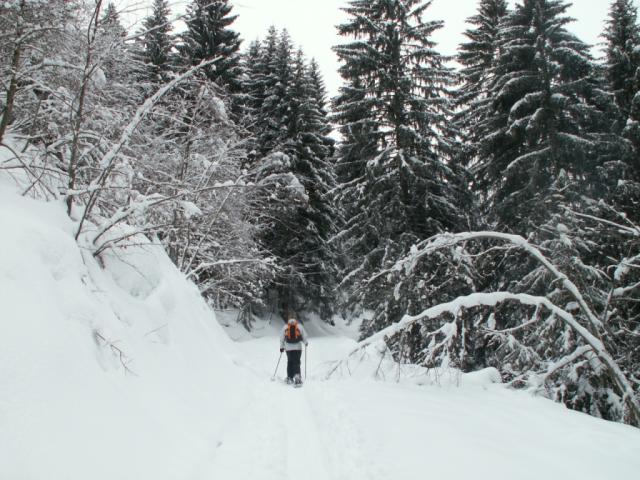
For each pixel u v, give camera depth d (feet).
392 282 35.63
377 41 43.39
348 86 44.98
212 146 39.37
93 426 9.95
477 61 69.67
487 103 49.88
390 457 12.01
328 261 71.10
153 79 40.04
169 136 36.81
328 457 12.42
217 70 54.90
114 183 20.79
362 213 45.19
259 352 44.11
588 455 13.23
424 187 41.19
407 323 24.71
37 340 10.27
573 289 24.35
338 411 16.88
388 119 44.06
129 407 11.87
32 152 19.94
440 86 44.01
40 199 17.35
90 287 14.79
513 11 44.96
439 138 42.24
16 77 16.60
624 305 32.27
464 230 44.09
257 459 12.19
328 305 71.56
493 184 48.01
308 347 51.21
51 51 17.58
